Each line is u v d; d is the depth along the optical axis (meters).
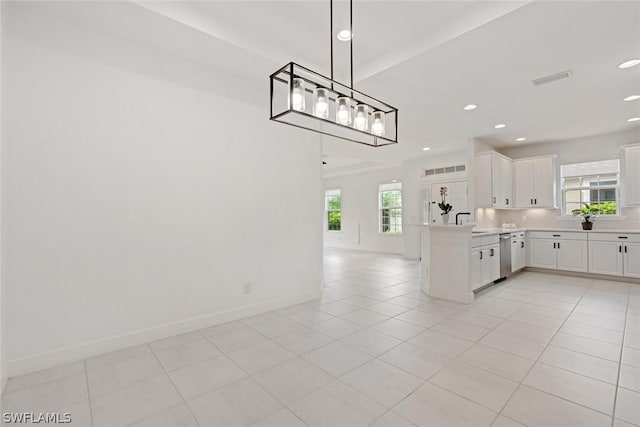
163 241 2.78
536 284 4.83
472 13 2.43
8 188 2.08
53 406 1.78
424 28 2.69
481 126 5.00
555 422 1.61
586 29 2.43
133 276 2.61
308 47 2.99
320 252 4.14
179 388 1.96
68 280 2.32
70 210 2.33
